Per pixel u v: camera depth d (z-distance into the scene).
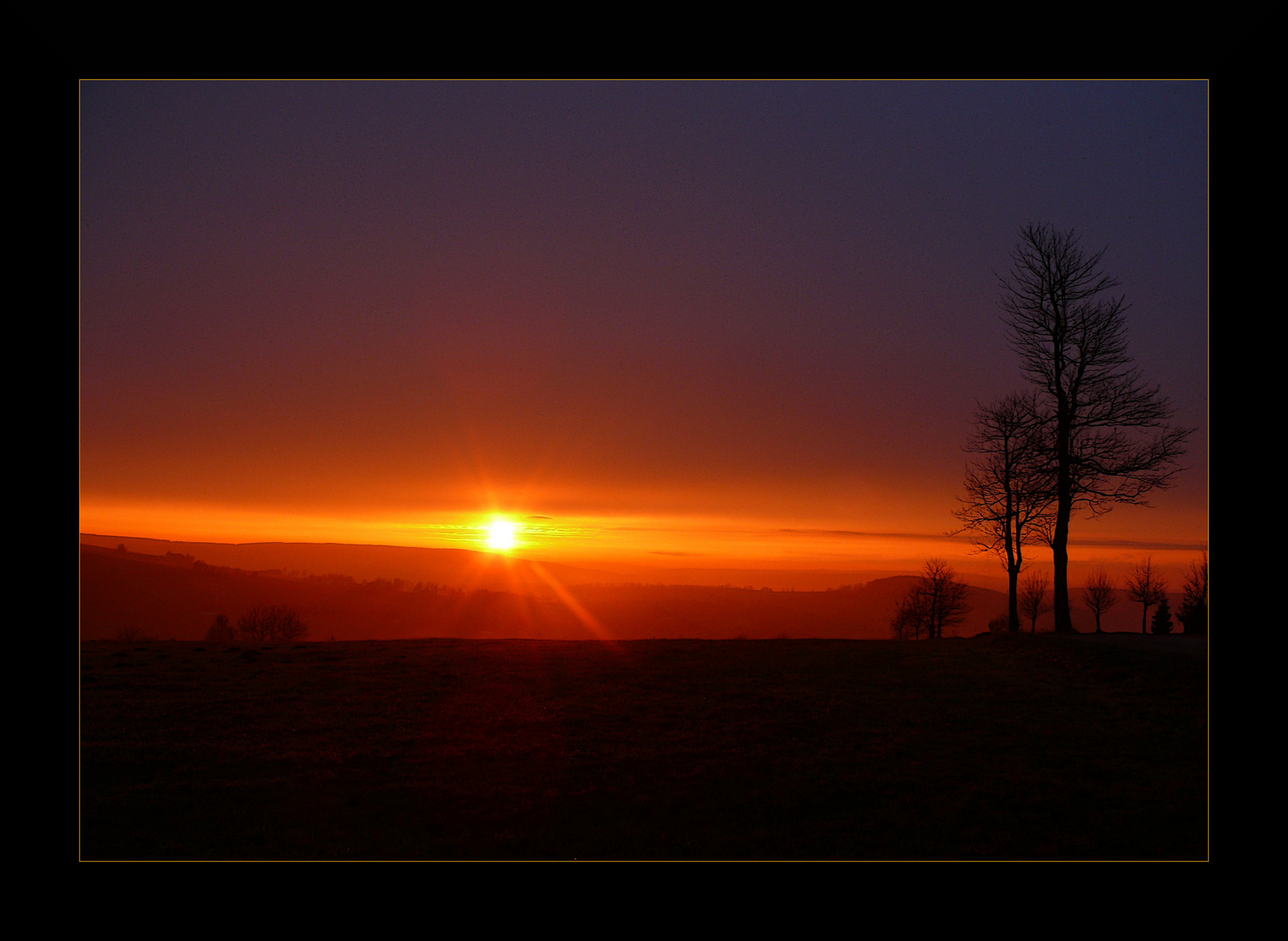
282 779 15.66
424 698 22.34
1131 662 22.38
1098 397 31.94
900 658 29.38
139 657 28.34
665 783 15.64
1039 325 33.31
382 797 14.89
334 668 26.69
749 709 21.20
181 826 13.48
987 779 15.27
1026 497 35.03
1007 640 30.03
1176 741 16.52
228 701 21.73
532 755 17.25
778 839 13.16
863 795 14.91
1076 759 16.03
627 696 22.73
